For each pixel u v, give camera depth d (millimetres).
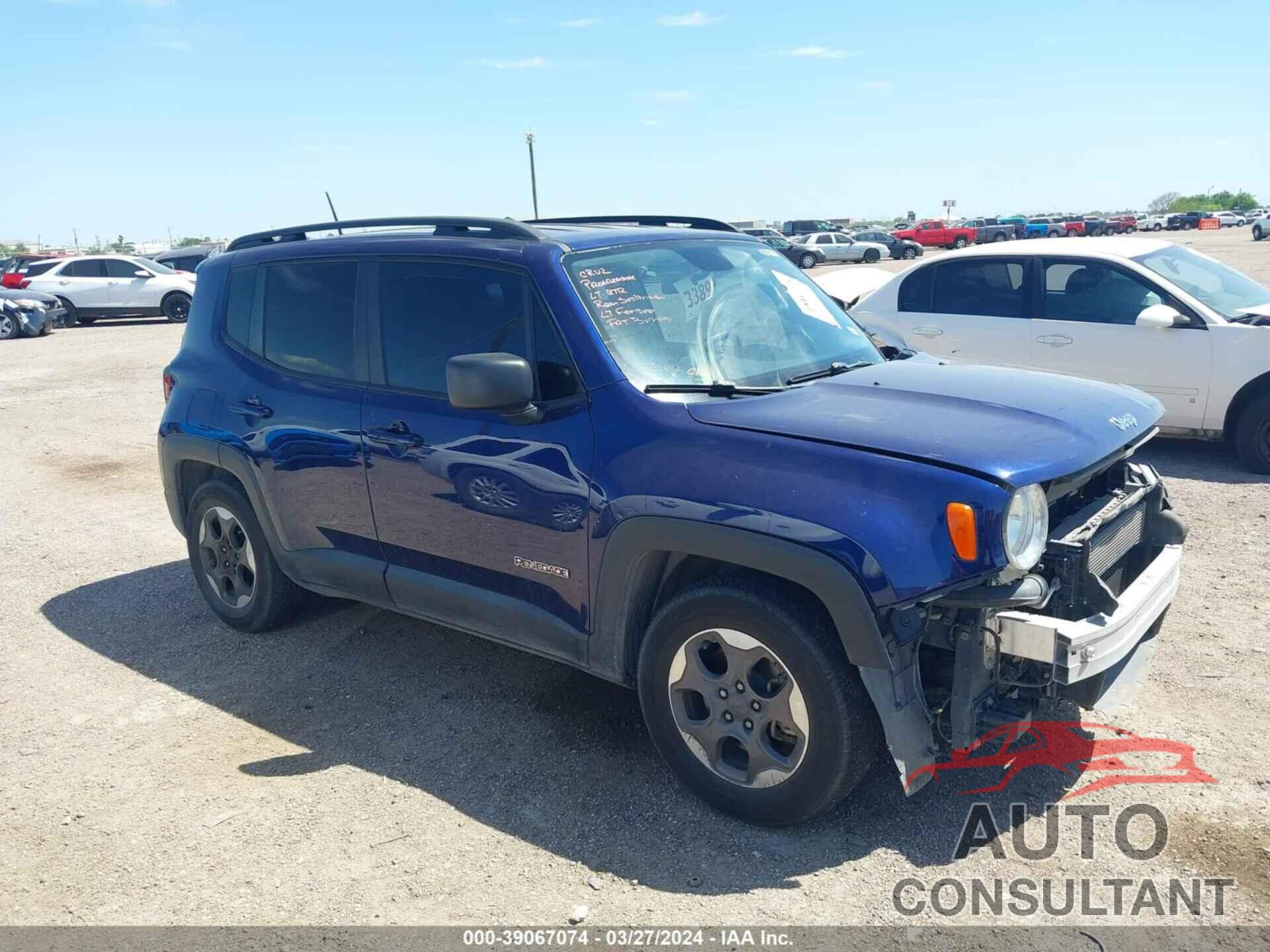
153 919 2916
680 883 2982
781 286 4195
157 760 3807
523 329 3598
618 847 3164
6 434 10344
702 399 3326
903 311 8625
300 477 4289
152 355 16844
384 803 3457
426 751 3793
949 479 2791
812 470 2930
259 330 4574
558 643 3570
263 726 4047
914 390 3396
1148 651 3521
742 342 3723
